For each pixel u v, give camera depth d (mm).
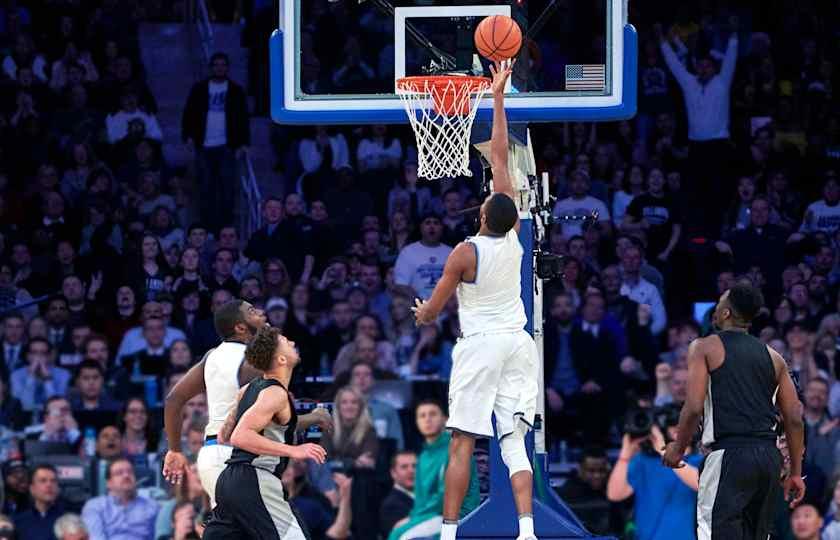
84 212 21844
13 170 22781
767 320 19672
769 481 10578
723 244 21172
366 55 12922
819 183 23016
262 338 10391
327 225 20969
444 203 21062
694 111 22875
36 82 23797
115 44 24250
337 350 18938
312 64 12727
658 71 23172
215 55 22781
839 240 22094
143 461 16500
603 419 18047
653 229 21250
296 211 20922
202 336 19375
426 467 15688
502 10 12609
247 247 20812
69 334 19391
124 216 21906
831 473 16594
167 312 19531
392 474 16094
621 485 15547
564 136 22969
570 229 21047
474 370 10453
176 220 21906
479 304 10562
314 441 16016
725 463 10547
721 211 22422
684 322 18672
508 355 10484
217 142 22703
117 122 23281
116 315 20203
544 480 12016
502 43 11250
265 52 25078
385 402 17000
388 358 18484
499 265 10469
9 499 16109
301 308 19281
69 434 17078
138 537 15922
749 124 23172
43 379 18484
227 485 10469
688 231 21859
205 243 20750
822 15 24656
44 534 15859
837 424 16859
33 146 22953
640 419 15562
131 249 20828
